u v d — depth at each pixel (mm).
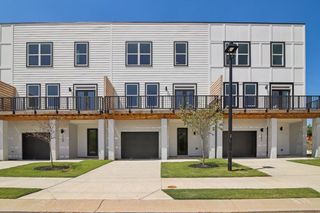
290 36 22406
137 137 21312
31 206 7176
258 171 12781
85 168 14266
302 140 20797
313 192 8414
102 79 21688
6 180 10938
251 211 6707
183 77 21875
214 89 20656
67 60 21812
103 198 7961
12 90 21266
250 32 22219
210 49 22047
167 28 22078
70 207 7078
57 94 21656
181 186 9547
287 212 6719
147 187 9422
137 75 21812
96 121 20391
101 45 21891
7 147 19859
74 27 21938
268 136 20234
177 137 21609
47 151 20766
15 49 21844
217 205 7168
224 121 20453
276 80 22141
